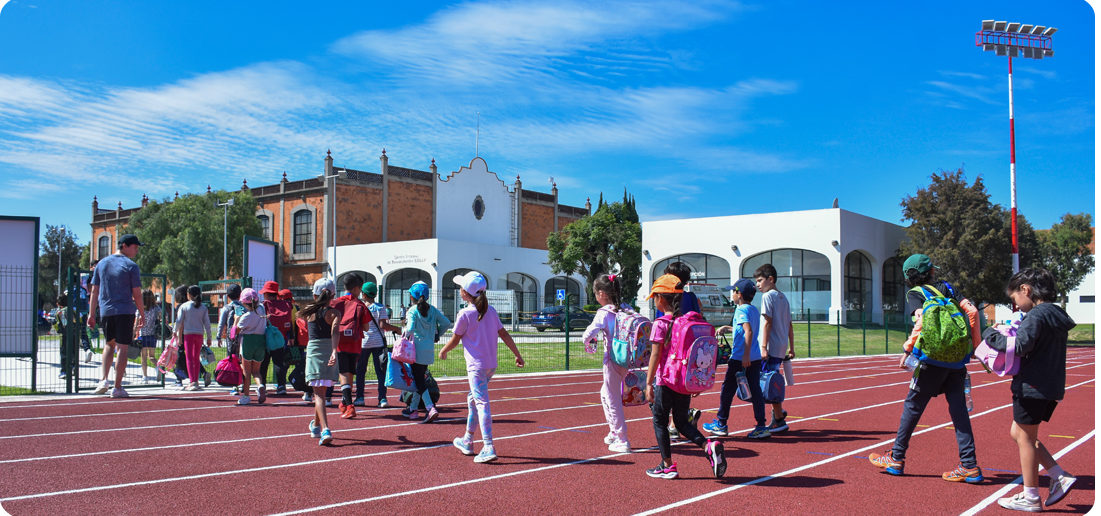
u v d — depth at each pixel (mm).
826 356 27906
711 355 6074
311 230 53938
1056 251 47125
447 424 9203
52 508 5242
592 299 48781
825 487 6020
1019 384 5234
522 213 65250
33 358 12227
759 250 43062
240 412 10016
